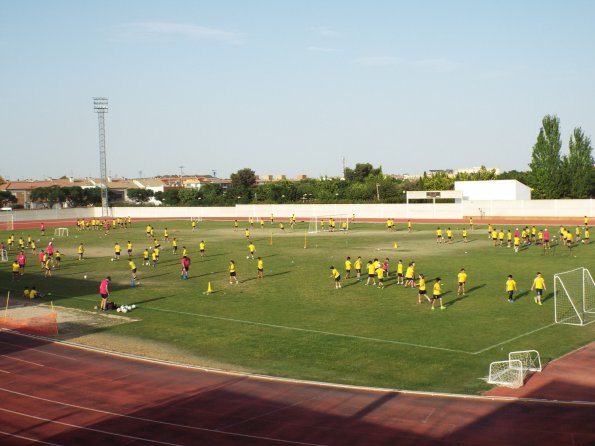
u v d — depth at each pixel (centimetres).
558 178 11281
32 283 5231
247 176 18900
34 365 2839
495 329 3203
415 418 2083
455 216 11088
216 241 8356
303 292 4441
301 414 2162
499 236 6856
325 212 12875
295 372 2638
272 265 5869
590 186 11088
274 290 4559
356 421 2078
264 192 14988
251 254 6700
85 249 7762
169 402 2331
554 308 3556
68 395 2438
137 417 2195
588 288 4191
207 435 2017
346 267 4953
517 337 3033
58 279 5409
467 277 4781
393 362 2720
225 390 2442
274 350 2983
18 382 2605
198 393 2419
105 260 6638
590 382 2366
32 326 3597
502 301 3869
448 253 6269
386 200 12862
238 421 2123
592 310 3562
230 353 2961
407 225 10219
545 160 11712
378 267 4556
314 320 3559
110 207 15525
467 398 2248
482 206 10762
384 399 2273
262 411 2206
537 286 3756
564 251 6050
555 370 2516
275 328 3406
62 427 2128
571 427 1953
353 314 3681
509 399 2219
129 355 2967
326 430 2014
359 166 19038
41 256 5984
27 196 19512
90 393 2455
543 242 6238
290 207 13362
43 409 2297
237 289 4656
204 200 15162
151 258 6538
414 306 3841
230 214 14200
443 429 1983
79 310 4047
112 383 2566
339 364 2725
